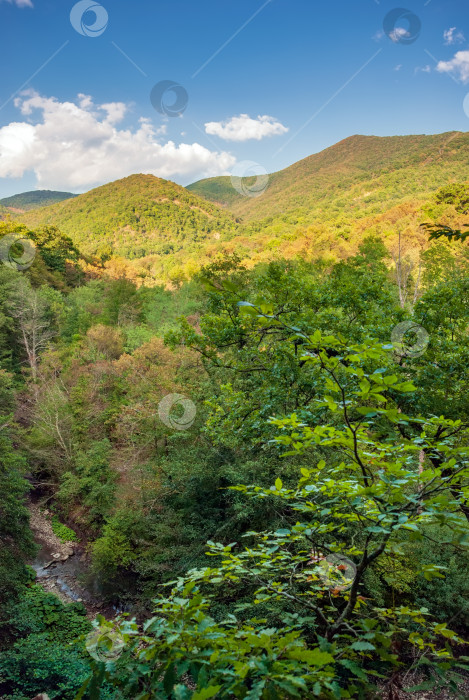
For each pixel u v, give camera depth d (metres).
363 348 2.24
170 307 45.72
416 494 2.40
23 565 18.48
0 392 27.30
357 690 1.91
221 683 1.80
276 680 1.65
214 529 14.69
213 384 16.91
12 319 39.75
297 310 11.11
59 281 62.16
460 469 2.57
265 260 60.00
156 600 2.35
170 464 17.08
